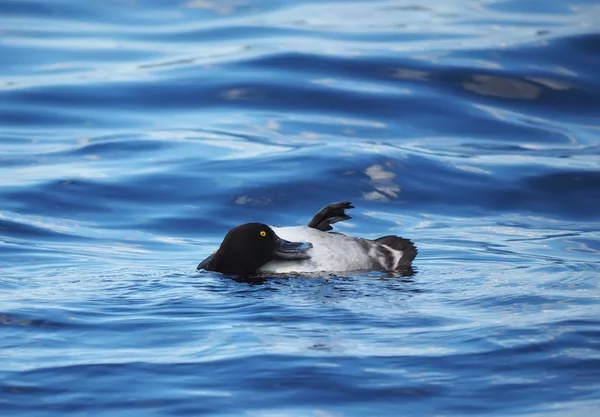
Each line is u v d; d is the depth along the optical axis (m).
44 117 19.80
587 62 22.47
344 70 22.03
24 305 9.85
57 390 7.71
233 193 16.00
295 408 7.40
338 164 17.16
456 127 19.77
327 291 10.48
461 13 27.56
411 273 11.52
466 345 8.66
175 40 25.09
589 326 9.12
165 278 11.22
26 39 25.06
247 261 11.39
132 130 19.12
